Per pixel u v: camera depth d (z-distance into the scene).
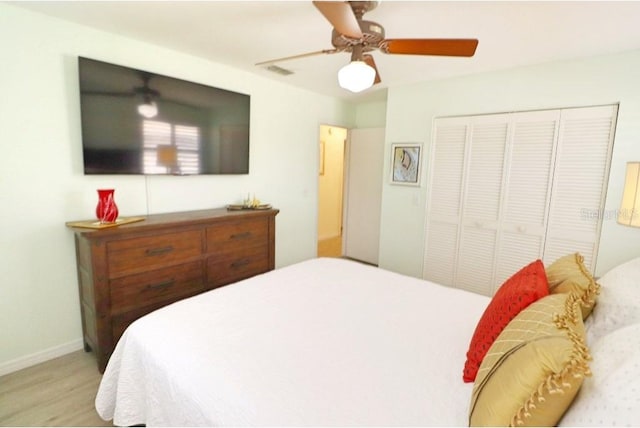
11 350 2.09
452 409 1.00
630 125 2.35
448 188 3.30
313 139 4.06
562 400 0.75
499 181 2.98
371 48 1.73
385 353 1.29
